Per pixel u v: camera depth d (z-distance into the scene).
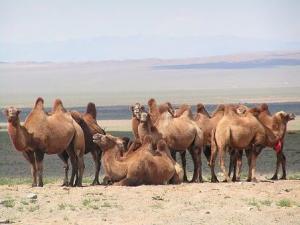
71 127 34.25
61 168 50.06
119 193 29.83
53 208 27.19
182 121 36.53
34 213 26.45
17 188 32.34
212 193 29.94
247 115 35.97
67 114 34.53
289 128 89.75
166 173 32.94
